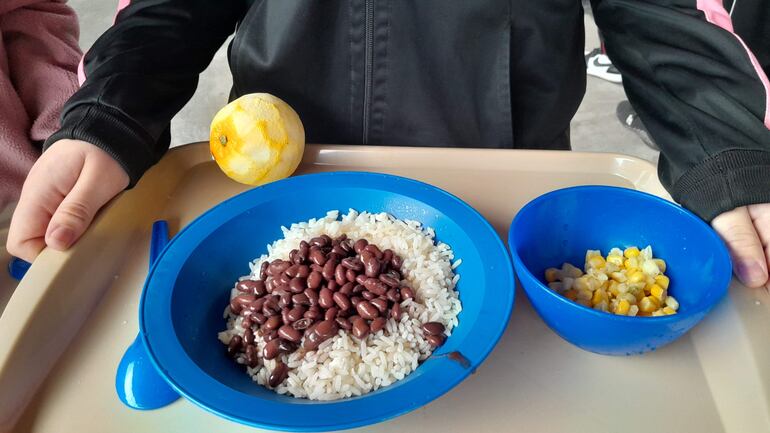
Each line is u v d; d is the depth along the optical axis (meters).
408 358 0.62
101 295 0.72
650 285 0.68
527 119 1.07
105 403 0.59
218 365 0.62
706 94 0.79
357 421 0.50
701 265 0.66
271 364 0.62
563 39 1.00
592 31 2.83
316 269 0.69
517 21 0.94
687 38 0.82
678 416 0.58
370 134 1.04
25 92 1.20
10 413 0.58
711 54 0.81
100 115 0.78
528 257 0.72
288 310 0.65
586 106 2.46
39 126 1.14
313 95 1.01
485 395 0.60
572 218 0.74
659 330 0.56
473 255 0.70
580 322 0.59
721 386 0.61
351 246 0.73
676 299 0.68
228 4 1.02
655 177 0.85
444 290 0.69
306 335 0.63
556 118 1.11
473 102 1.01
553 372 0.62
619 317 0.56
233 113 0.81
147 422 0.58
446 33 0.93
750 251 0.68
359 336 0.63
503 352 0.65
